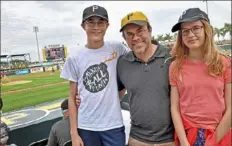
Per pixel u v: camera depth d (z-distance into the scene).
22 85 20.09
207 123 1.92
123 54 2.43
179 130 2.00
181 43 2.04
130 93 2.22
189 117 1.97
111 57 2.39
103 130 2.33
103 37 2.38
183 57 2.02
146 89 2.12
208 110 1.89
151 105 2.10
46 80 23.06
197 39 1.90
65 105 2.80
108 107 2.32
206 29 1.89
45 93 15.57
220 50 1.97
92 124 2.35
